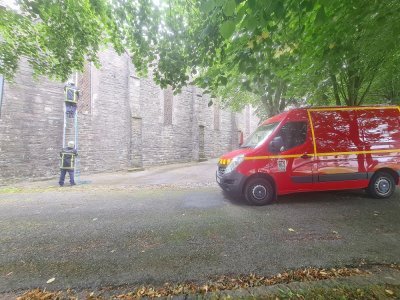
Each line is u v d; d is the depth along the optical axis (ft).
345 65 23.22
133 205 23.00
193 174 46.78
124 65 57.16
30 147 40.91
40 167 42.19
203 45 16.69
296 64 20.33
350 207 20.30
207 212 20.01
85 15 20.52
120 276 10.73
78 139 47.93
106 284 10.16
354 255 12.07
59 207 22.79
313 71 23.89
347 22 15.30
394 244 13.25
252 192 21.61
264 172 21.36
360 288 9.18
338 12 14.87
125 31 20.15
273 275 10.47
